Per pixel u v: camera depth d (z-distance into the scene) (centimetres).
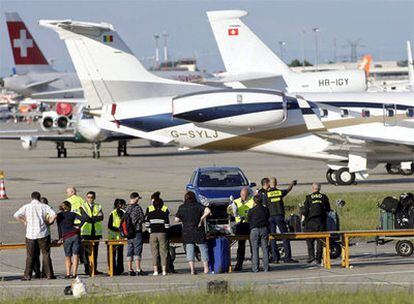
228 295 6694
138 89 16625
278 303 6288
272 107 16288
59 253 10550
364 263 9125
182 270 9069
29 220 8488
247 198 9256
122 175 19875
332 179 16900
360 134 16738
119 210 9025
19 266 9488
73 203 9288
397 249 9594
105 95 16600
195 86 16788
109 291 7394
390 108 16800
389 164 18188
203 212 8619
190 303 6381
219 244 8706
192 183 12175
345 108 16738
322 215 9169
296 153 16750
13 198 15775
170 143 16650
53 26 16475
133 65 16600
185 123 16438
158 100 16550
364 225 11444
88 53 16550
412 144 16225
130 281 8150
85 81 16600
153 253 8675
